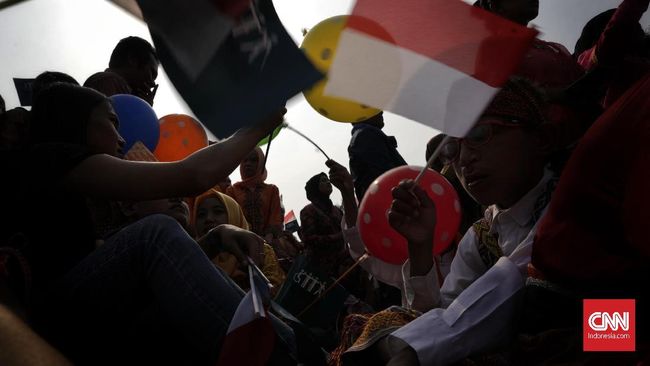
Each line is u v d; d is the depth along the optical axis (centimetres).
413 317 196
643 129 154
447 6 175
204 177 197
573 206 163
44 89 225
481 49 173
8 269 194
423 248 201
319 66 193
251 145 203
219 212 356
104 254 203
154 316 208
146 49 354
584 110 186
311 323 241
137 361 210
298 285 243
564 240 164
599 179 159
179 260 199
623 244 159
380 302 444
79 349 205
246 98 162
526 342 169
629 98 160
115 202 259
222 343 193
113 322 205
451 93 173
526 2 282
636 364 158
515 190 191
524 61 195
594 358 162
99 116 221
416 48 175
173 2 166
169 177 198
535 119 185
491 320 180
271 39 163
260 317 180
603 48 180
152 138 278
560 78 195
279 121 205
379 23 176
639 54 181
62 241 209
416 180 198
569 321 165
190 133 297
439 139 350
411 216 199
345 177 322
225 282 201
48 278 206
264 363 186
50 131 218
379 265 249
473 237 216
